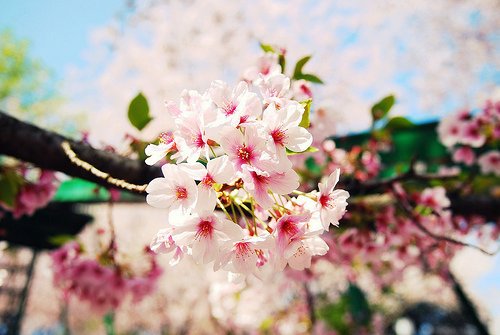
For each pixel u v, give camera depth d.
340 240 2.89
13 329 5.38
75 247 3.13
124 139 1.97
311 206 1.25
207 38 9.31
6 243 3.98
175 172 1.06
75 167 1.67
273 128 1.11
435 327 13.59
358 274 4.57
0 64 10.85
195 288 12.93
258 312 8.38
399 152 4.24
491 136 3.47
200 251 1.07
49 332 16.92
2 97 11.09
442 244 2.92
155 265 3.25
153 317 14.28
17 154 1.68
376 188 2.61
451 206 3.15
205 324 12.76
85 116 11.72
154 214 13.62
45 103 11.64
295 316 7.37
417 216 2.84
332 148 3.24
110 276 3.05
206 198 1.05
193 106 1.14
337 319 9.69
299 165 2.93
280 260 1.10
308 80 1.77
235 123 1.06
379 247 2.88
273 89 1.27
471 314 6.54
